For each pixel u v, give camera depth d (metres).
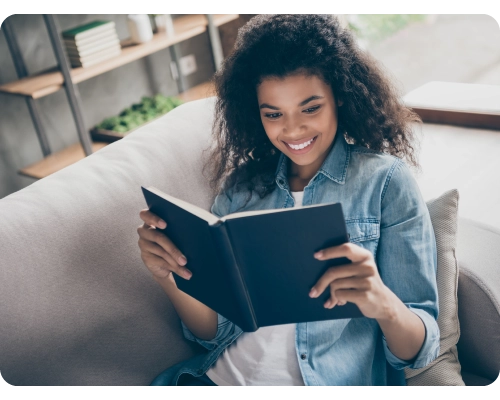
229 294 0.94
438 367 1.10
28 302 1.04
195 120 1.38
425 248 1.07
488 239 1.21
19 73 2.99
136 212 1.21
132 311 1.17
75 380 1.08
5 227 1.06
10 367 1.02
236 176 1.33
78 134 2.99
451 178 2.14
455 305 1.11
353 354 1.09
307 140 1.13
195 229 0.91
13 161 3.08
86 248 1.12
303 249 0.87
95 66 2.90
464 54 3.15
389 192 1.12
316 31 1.11
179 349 1.25
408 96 2.50
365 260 0.87
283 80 1.09
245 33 1.19
